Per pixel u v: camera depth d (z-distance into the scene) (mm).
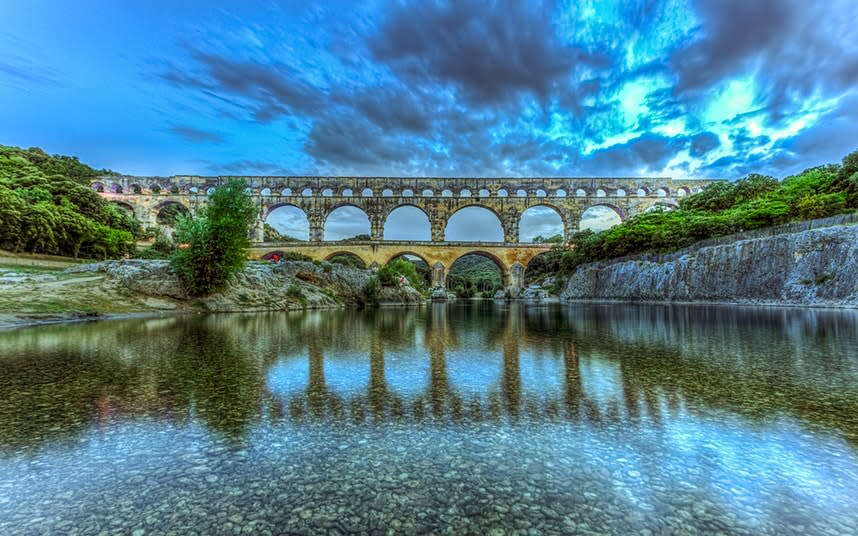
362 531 4195
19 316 25516
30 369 11750
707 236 63781
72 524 4340
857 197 51344
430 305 66250
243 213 42406
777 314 32438
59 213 53156
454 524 4320
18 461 5844
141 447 6320
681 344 16828
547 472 5477
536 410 8078
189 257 38438
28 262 48062
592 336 19953
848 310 35094
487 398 8906
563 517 4441
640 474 5406
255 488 5086
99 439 6637
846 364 12375
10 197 48062
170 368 11945
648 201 106812
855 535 4078
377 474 5434
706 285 55031
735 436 6676
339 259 104812
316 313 40688
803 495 4852
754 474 5391
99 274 39500
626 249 76375
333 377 10898
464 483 5188
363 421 7477
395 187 106250
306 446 6355
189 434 6848
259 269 48906
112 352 14789
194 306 37688
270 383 10211
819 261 43438
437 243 98375
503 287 104875
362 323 28344
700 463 5711
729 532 4156
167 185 103312
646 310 42500
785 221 56688
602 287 76750
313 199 104000
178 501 4789
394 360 13406
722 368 11898
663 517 4430
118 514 4520
